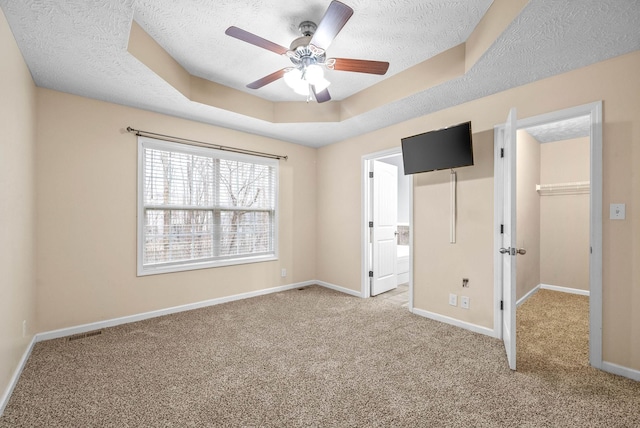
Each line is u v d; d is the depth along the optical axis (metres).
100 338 2.66
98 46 2.01
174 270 3.37
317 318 3.22
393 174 4.59
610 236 2.11
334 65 2.15
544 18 1.67
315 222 4.80
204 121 3.54
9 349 1.84
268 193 4.29
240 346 2.52
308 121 3.58
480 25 2.07
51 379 1.99
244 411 1.69
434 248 3.21
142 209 3.15
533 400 1.79
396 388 1.92
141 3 1.90
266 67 2.78
